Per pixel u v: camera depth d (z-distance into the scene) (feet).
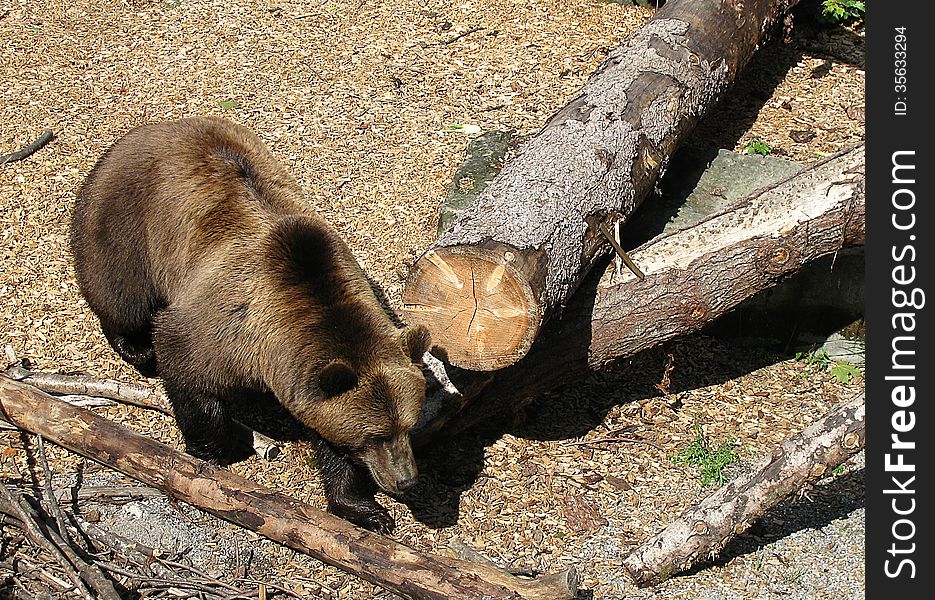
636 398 20.77
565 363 19.04
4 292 22.45
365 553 15.34
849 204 18.74
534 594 14.46
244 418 19.77
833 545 17.44
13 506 16.21
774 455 15.84
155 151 18.69
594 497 18.31
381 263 23.52
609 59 22.86
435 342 17.16
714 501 16.03
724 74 24.38
